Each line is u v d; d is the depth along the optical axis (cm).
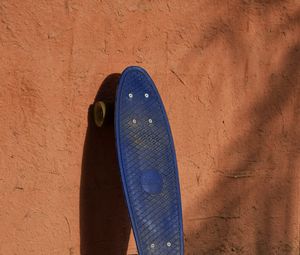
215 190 198
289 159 208
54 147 174
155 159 177
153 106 178
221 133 197
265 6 200
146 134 176
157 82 186
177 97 190
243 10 197
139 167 174
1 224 169
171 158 179
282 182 208
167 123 180
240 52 198
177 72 189
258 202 205
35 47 169
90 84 177
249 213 204
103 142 180
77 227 178
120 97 173
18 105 168
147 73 179
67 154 175
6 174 168
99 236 182
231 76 197
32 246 173
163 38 186
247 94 200
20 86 168
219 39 194
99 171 180
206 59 193
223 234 200
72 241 178
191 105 192
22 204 171
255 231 205
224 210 200
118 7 179
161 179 176
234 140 199
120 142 172
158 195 175
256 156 203
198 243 196
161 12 185
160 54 186
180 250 175
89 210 180
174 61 188
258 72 201
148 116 177
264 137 204
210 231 198
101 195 181
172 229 175
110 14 178
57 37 172
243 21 197
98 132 179
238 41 197
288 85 206
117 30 179
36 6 169
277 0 202
